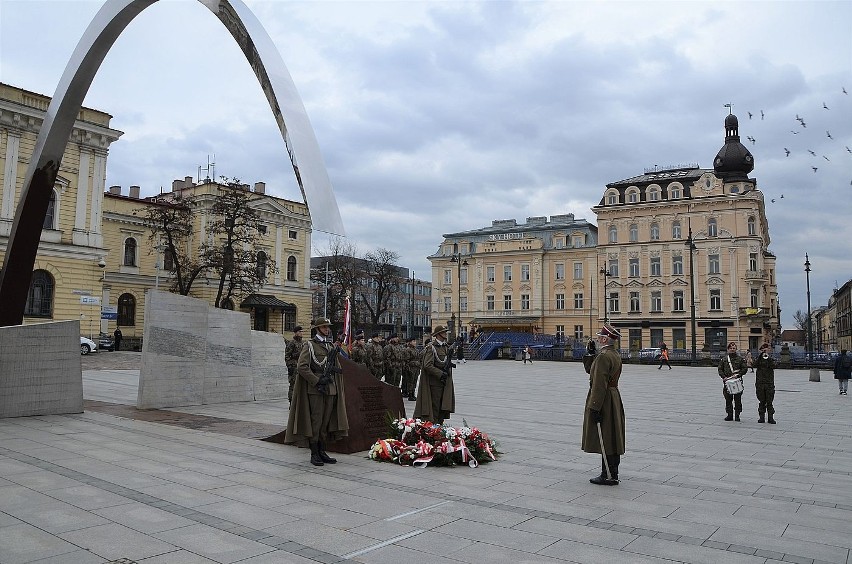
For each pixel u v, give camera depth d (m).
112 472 7.79
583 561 4.95
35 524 5.64
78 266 39.28
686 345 66.25
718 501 6.89
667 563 4.94
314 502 6.58
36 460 8.45
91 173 40.50
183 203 51.84
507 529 5.75
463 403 17.95
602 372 7.64
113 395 17.34
